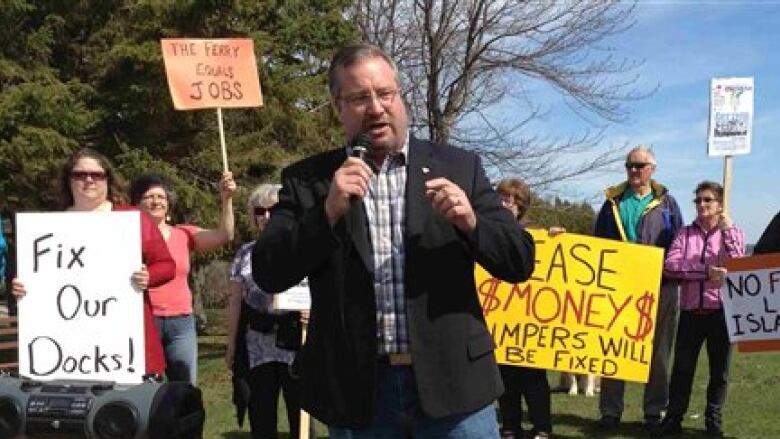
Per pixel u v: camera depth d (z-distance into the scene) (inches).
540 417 264.8
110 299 163.5
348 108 108.5
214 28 584.1
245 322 232.5
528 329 268.5
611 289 269.0
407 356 107.8
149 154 573.0
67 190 195.9
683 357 276.7
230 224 256.8
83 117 532.7
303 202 110.7
